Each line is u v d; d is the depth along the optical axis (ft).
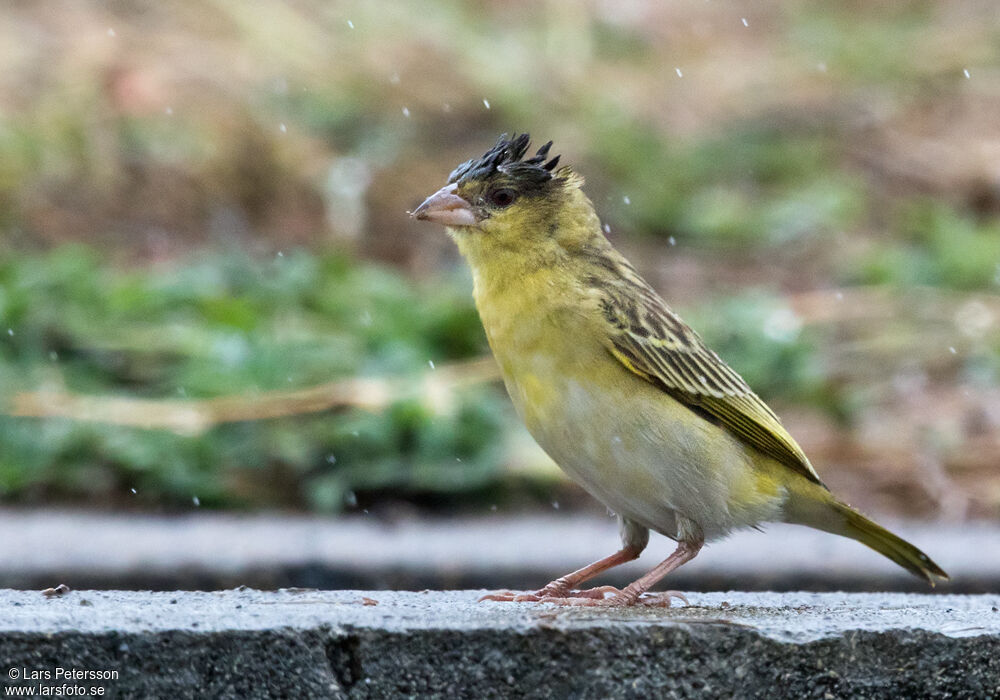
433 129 65.92
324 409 40.86
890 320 54.13
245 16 69.15
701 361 26.99
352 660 20.75
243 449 39.55
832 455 44.27
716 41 84.84
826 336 53.11
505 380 27.61
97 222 56.08
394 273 54.90
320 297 49.19
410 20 72.84
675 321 27.45
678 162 66.39
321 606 22.86
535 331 26.63
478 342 46.98
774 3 91.45
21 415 40.37
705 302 54.85
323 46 69.21
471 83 68.85
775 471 27.66
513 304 26.96
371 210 59.31
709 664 21.35
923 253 60.23
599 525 37.09
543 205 27.22
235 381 41.86
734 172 67.72
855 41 81.10
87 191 57.06
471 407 40.09
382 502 38.93
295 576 31.50
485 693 20.94
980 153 68.59
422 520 37.73
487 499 39.37
